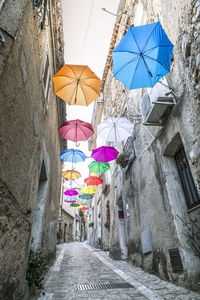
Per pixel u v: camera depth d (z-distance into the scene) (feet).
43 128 14.15
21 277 8.84
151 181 17.35
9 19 6.98
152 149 17.34
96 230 52.06
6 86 6.55
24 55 8.48
